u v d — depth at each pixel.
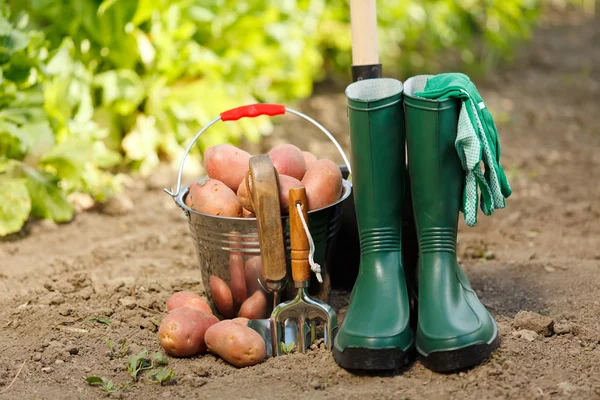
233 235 2.31
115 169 3.31
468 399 2.17
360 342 2.22
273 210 2.27
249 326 2.32
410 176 2.31
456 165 2.28
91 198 3.10
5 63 2.92
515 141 3.88
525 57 5.80
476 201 2.29
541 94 4.82
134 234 2.93
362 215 2.32
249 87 3.80
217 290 2.36
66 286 2.57
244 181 2.31
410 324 2.33
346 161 2.41
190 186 2.37
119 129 3.30
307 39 4.19
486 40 5.39
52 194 2.97
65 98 3.04
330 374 2.25
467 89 2.27
